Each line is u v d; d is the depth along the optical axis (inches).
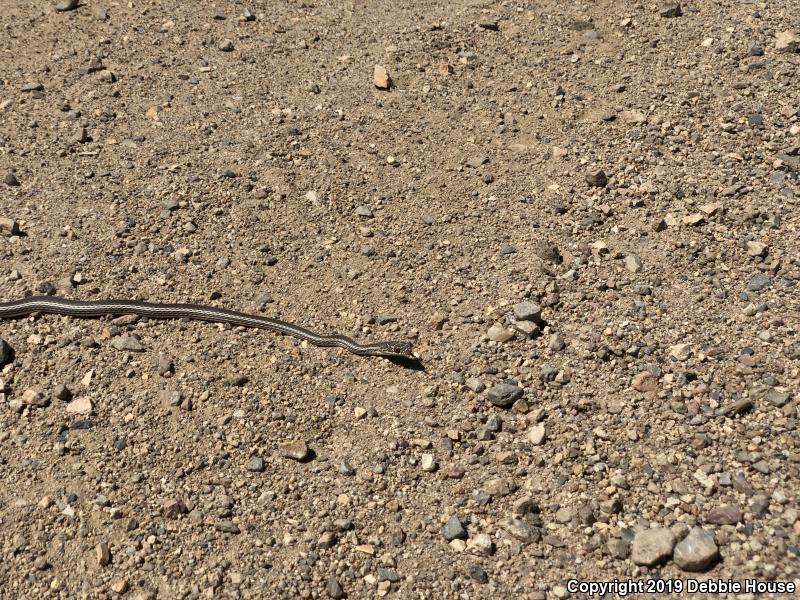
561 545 37.7
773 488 38.0
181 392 41.9
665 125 50.9
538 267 45.7
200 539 38.5
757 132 50.0
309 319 44.6
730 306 43.7
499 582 37.2
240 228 47.9
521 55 56.5
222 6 61.6
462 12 60.4
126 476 39.8
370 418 41.4
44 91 54.5
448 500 39.1
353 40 58.8
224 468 40.1
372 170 50.6
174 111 53.6
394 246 47.3
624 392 41.4
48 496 39.3
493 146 51.4
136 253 46.6
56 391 41.6
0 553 38.2
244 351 43.5
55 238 46.9
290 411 41.6
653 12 58.1
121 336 43.6
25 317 44.1
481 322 44.1
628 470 39.2
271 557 38.0
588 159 50.1
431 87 54.9
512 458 39.8
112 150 51.3
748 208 47.1
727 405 40.3
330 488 39.5
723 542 37.1
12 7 60.3
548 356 42.8
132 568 38.0
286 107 54.1
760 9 56.9
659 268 45.4
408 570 37.6
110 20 59.8
